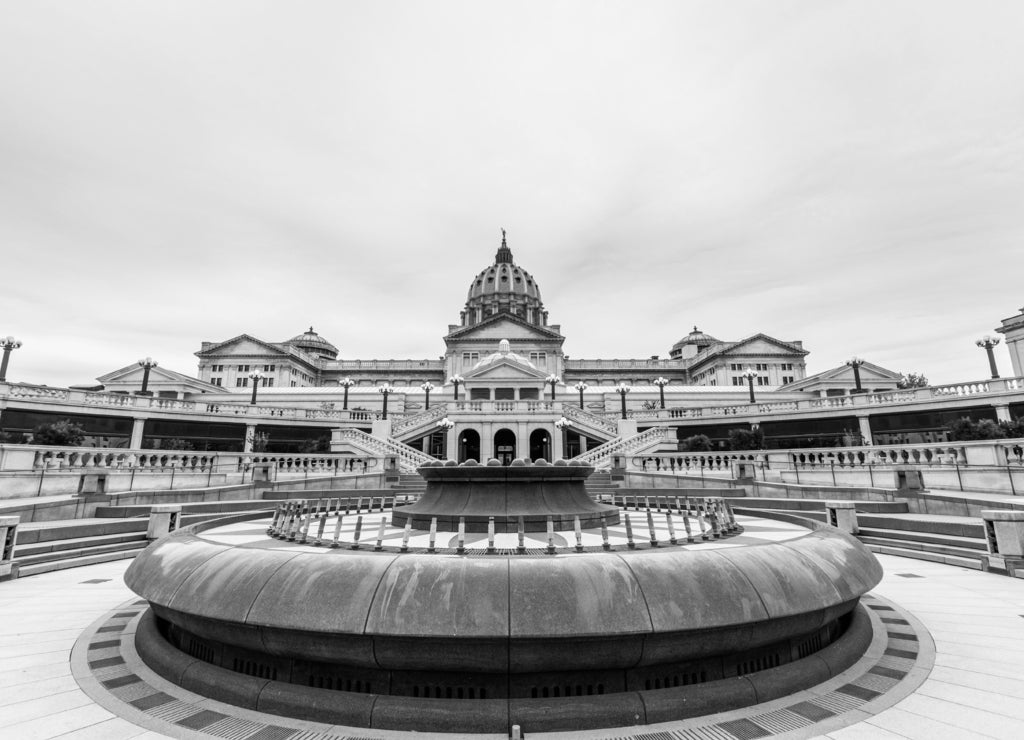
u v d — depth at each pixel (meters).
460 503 8.70
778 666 5.46
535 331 85.12
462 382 63.41
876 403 36.69
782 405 41.09
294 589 4.87
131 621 7.77
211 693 5.21
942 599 8.73
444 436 47.50
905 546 13.12
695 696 4.80
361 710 4.61
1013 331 51.84
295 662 5.12
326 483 24.59
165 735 4.51
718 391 62.94
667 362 102.50
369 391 62.47
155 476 21.34
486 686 4.73
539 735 4.42
